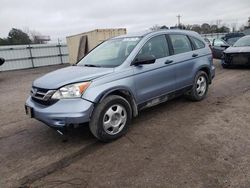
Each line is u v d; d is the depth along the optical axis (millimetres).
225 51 11773
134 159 3648
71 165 3607
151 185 3016
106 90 4113
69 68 4926
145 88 4816
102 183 3125
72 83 3941
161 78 5109
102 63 4840
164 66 5160
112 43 5465
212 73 6578
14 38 44062
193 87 6020
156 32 5344
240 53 11031
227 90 7410
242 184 2934
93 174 3338
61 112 3830
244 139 4062
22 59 23125
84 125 4070
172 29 5797
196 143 4020
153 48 5121
